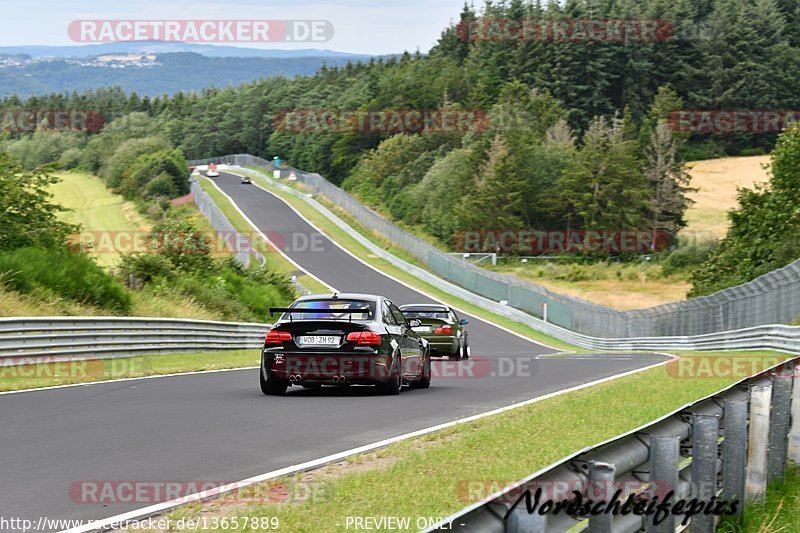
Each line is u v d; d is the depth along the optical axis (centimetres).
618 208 11650
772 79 16212
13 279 3372
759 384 955
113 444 1200
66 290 3622
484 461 1095
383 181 15175
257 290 5812
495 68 17275
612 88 16700
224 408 1608
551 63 16675
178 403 1680
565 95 16350
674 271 10231
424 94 17238
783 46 16325
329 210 12588
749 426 887
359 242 10788
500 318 7319
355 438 1285
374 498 895
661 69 16625
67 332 2642
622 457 638
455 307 7644
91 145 18650
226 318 4847
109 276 3966
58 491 911
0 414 1498
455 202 12281
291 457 1123
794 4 17288
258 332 4162
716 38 16525
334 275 8869
